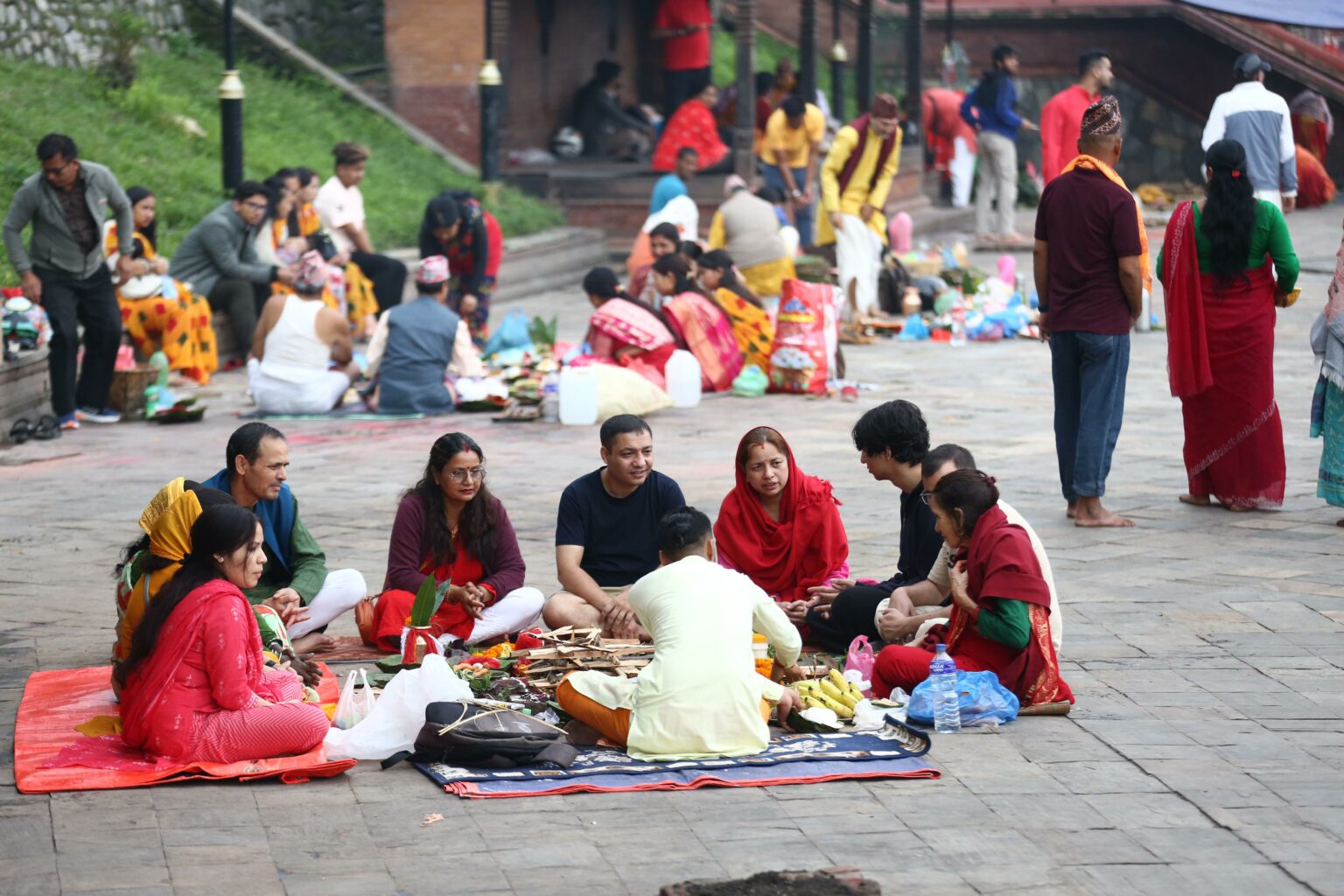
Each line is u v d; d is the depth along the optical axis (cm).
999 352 1964
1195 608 916
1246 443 1139
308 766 665
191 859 575
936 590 825
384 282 2034
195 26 2781
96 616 920
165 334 1716
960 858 577
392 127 2781
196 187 2184
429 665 695
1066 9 3803
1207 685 785
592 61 3195
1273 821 614
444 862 573
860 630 847
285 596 841
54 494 1245
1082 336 1086
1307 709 749
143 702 675
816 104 3138
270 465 841
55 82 2250
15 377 1453
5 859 573
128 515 1169
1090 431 1095
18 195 1490
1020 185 3644
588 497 890
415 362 1590
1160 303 2120
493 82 2583
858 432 860
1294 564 1007
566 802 636
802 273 2209
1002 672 743
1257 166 1683
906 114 3303
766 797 641
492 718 678
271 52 2795
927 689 726
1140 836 599
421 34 2836
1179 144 3788
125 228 1577
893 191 3058
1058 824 610
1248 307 1123
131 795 643
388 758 684
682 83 3234
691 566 720
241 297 1894
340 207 2025
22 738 701
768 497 889
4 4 2241
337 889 549
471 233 1892
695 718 684
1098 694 773
